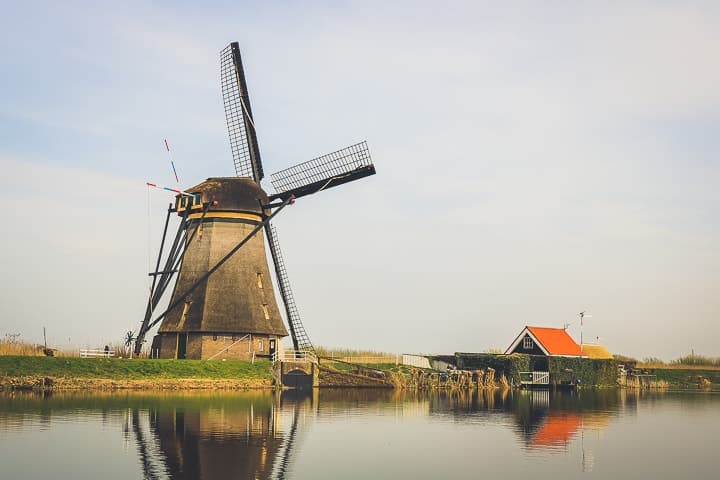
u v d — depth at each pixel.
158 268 59.38
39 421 33.22
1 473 23.47
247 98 63.97
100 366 50.56
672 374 87.00
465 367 70.56
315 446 29.34
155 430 31.44
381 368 66.62
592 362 74.62
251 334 58.09
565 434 34.53
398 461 26.94
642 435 34.78
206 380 53.09
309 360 60.34
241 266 58.94
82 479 22.86
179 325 57.47
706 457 28.95
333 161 58.31
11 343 53.94
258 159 63.62
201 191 59.12
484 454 28.67
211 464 25.20
